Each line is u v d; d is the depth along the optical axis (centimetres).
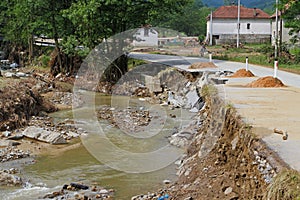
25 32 4025
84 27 3164
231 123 1172
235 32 6569
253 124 1081
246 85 1842
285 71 2614
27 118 2070
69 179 1280
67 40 3412
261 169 866
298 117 1160
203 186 1057
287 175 755
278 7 3406
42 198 1129
